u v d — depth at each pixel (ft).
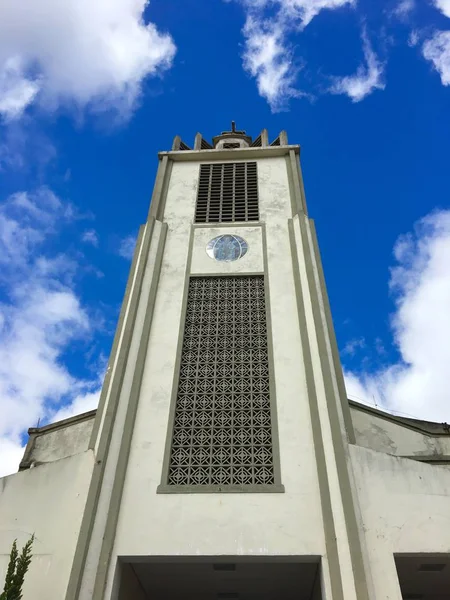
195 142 71.67
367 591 28.73
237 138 78.74
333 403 37.35
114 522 32.37
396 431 49.16
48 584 29.84
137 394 39.50
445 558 31.68
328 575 29.99
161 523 32.45
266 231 53.36
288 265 49.47
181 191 60.39
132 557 31.35
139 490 34.14
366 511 32.68
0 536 32.24
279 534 31.68
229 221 55.52
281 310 45.29
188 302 47.19
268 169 62.64
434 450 48.75
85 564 30.22
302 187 58.29
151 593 37.63
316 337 41.83
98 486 33.47
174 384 40.42
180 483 34.73
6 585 25.48
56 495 33.94
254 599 38.58
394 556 31.37
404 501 33.14
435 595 38.93
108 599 29.40
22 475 35.17
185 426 38.06
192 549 31.19
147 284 47.73
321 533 31.73
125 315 45.14
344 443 35.60
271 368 40.88
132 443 36.83
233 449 36.47
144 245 51.16
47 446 51.01
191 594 37.86
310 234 51.78
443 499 33.27
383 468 34.73
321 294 46.50
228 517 32.48
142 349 42.50
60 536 31.94
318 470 34.35
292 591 37.04
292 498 33.30
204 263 50.55
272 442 36.40
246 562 31.89
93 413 51.03
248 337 43.86
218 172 63.21
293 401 38.70
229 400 39.52
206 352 43.09
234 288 48.19
